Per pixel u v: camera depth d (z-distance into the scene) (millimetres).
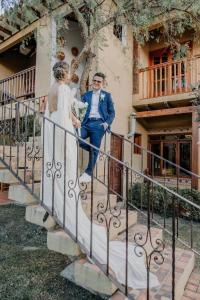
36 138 4566
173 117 8391
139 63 8352
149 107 8273
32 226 5559
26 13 5789
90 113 3713
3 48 9297
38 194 3057
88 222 2770
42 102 7367
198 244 4492
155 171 8969
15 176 3098
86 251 2500
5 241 4777
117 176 6898
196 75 7199
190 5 5016
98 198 3494
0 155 3662
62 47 7547
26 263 3795
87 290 2906
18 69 10867
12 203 7730
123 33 7832
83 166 4238
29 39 8570
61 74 2885
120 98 7707
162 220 6039
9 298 2861
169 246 3762
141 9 4898
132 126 8039
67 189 2723
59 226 2854
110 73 7145
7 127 4270
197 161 7051
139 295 2395
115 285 2408
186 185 8211
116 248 2805
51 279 3256
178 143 8555
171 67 7625
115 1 5160
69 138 2793
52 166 2768
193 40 7746
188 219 6203
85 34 4945
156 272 2771
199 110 5383
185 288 2805
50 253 4160
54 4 5594
